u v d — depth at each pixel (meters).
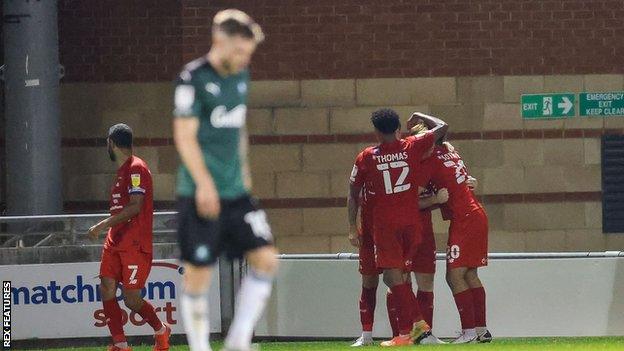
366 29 56.78
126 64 56.91
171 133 56.84
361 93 56.75
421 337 37.66
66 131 56.94
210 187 19.25
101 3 56.84
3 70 52.88
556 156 57.06
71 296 42.78
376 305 43.56
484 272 44.09
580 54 57.03
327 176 56.81
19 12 51.38
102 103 56.88
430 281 40.28
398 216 37.41
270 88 56.75
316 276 43.91
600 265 43.75
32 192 51.75
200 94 19.78
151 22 56.75
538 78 56.94
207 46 56.53
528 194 57.06
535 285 43.88
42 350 41.16
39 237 48.75
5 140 55.78
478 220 39.44
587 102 57.09
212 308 42.59
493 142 56.91
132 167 35.59
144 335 42.56
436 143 39.66
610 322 43.75
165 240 43.00
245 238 20.42
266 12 56.66
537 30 56.91
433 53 56.84
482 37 56.88
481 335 39.81
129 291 35.91
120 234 35.72
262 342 43.50
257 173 56.78
